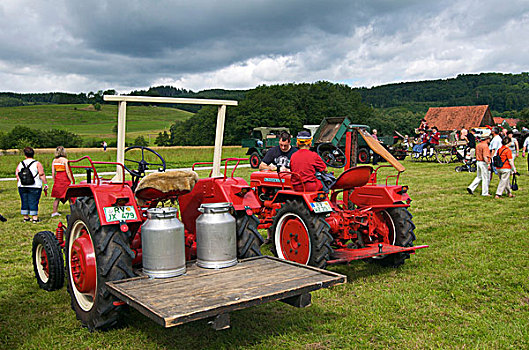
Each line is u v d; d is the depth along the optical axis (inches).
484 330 143.9
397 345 134.7
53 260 181.6
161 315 99.4
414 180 588.1
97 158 1253.7
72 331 147.1
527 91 6515.8
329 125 762.8
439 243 263.7
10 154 1414.9
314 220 190.9
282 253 211.0
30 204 339.3
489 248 247.0
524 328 144.7
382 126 3275.1
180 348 134.0
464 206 392.2
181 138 2775.6
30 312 164.2
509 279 193.9
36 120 4340.6
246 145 973.8
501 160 428.1
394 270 214.8
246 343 136.4
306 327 148.2
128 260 137.7
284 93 2923.2
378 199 225.1
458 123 3233.3
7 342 139.9
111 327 146.6
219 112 165.6
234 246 146.1
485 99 6520.7
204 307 105.0
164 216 132.3
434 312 159.9
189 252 162.2
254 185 256.8
